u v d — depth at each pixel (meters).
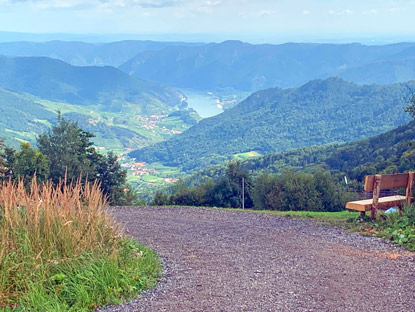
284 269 5.09
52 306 3.65
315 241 6.76
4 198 4.75
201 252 6.09
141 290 4.25
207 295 4.12
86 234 4.79
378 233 6.84
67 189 5.15
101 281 4.09
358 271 4.91
